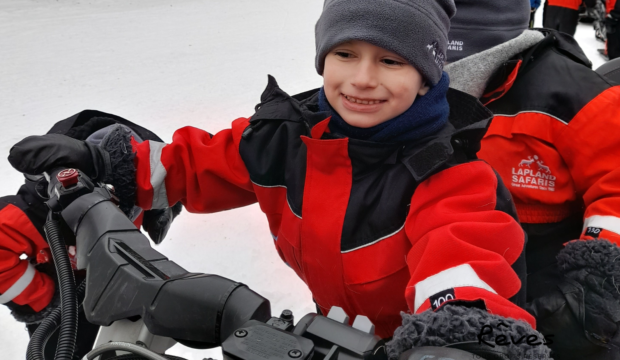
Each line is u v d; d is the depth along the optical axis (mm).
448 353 467
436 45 827
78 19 5258
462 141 812
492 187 785
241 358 443
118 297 591
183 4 6020
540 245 1221
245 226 2107
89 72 3734
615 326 951
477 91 1150
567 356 1028
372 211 870
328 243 887
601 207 1041
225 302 547
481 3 1126
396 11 775
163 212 1258
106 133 1024
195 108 3125
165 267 614
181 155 1035
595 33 4348
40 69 3775
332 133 898
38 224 1180
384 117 830
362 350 461
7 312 1690
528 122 1139
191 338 555
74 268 1164
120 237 646
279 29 4961
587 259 951
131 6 5871
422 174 793
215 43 4488
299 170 941
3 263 1144
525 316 614
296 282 1815
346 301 934
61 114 3021
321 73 958
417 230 785
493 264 671
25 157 848
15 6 5680
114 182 930
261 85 3488
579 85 1112
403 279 871
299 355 442
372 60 807
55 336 1290
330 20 823
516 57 1170
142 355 509
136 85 3490
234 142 1023
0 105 3127
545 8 2770
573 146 1100
